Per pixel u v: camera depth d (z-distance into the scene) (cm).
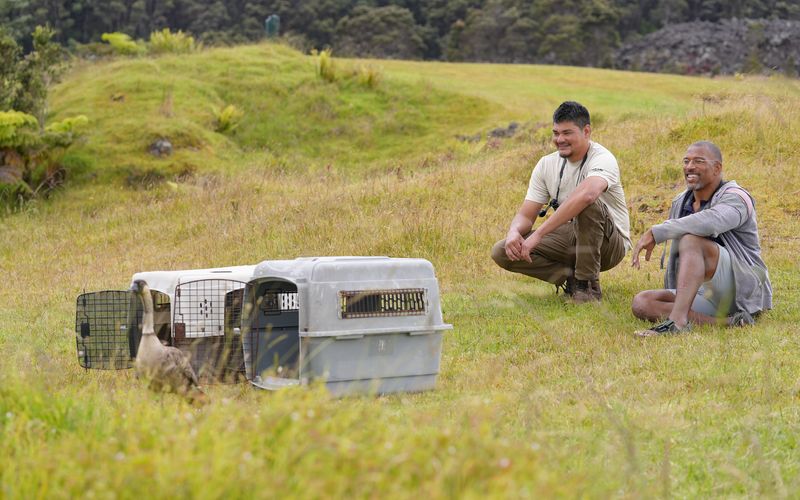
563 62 6769
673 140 1300
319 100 2372
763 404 423
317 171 1877
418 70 3000
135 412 338
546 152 1354
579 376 496
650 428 387
